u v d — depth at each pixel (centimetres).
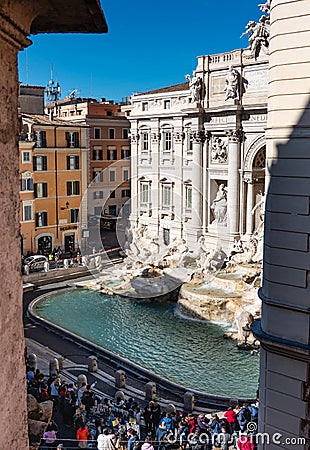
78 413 1842
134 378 2466
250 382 2425
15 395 423
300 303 1072
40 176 4894
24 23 405
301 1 1017
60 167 5069
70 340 2983
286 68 1048
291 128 1052
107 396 2225
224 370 2569
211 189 4322
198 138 4381
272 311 1113
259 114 4047
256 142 4072
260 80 4025
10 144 397
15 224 412
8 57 390
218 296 3319
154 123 4903
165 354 2789
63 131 5075
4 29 373
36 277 4178
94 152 5616
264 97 4016
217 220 4206
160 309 3572
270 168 1100
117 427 1742
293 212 1065
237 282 3425
